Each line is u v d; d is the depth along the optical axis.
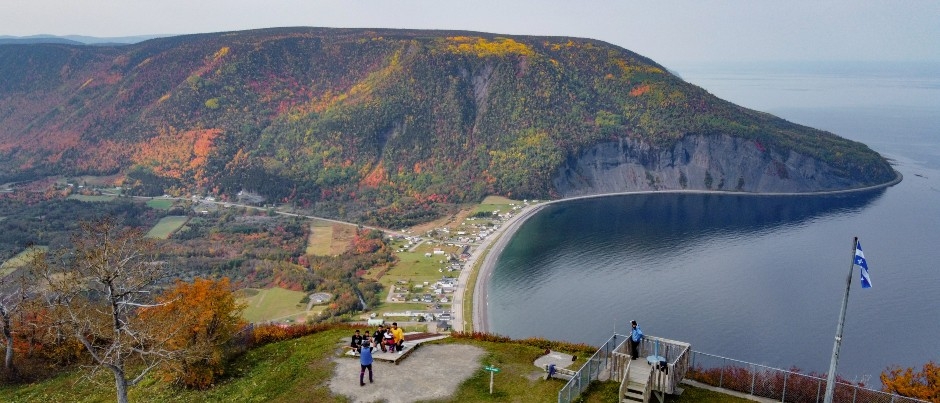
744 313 136.25
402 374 40.91
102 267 38.31
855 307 139.88
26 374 51.25
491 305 144.62
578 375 36.00
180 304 46.06
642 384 35.44
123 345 39.62
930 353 115.56
